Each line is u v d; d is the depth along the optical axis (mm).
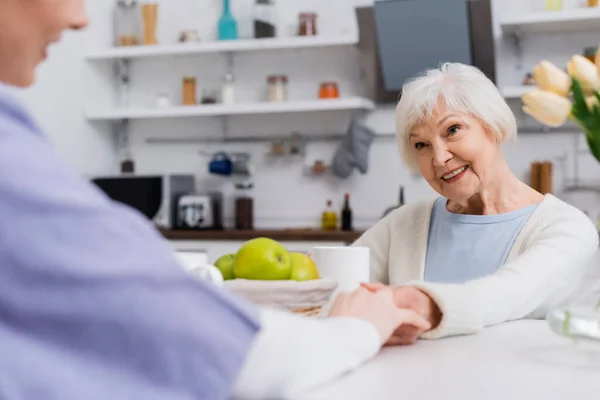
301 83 5027
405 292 1164
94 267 567
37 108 4586
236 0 5090
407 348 1067
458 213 1981
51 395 552
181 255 1365
